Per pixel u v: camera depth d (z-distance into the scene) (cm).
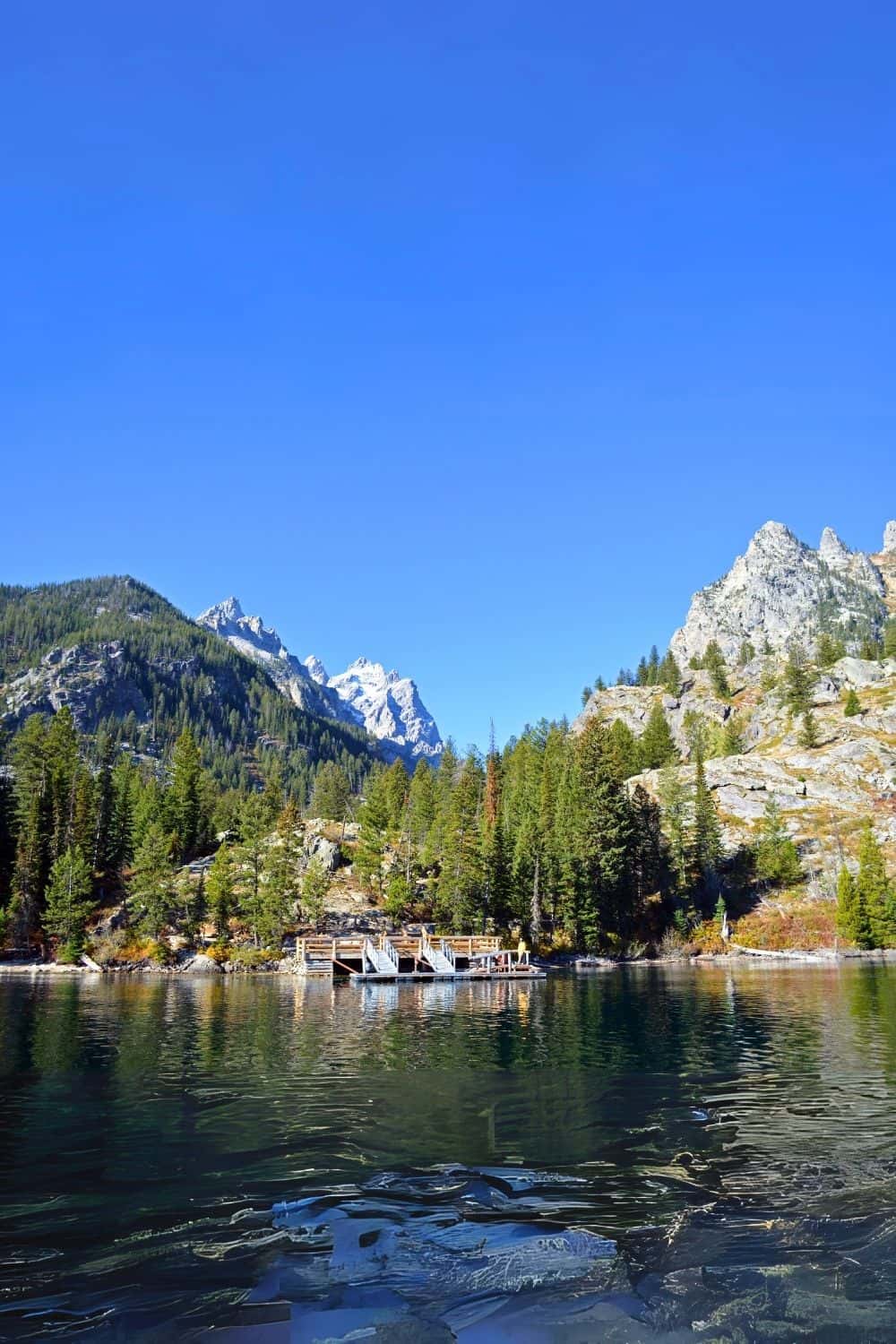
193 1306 1259
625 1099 2455
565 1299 1291
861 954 10606
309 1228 1527
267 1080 2730
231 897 9394
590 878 10531
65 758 11162
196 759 12338
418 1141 2039
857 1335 1200
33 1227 1527
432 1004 5219
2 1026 4038
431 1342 1177
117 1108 2333
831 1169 1838
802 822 13638
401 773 14975
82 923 8875
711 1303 1286
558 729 17575
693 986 6538
